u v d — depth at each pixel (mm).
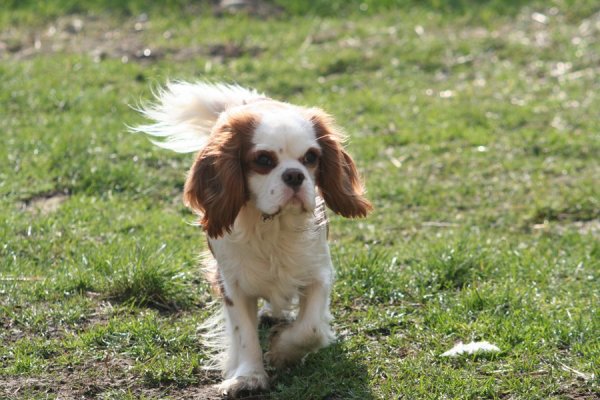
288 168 6762
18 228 10094
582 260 9656
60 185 11688
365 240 10492
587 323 7969
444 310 8461
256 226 7195
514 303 8445
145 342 7789
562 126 14266
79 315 8242
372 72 17000
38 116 14211
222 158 6906
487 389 7027
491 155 13211
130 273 8734
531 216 11281
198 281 9125
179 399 7129
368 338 8039
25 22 19484
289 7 20547
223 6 20484
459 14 20000
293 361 7473
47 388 7148
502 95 15734
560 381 7188
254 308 7629
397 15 20062
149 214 10852
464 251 9523
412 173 12641
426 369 7348
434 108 15055
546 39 18297
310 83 16344
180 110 8391
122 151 12711
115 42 18500
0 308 8281
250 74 16609
